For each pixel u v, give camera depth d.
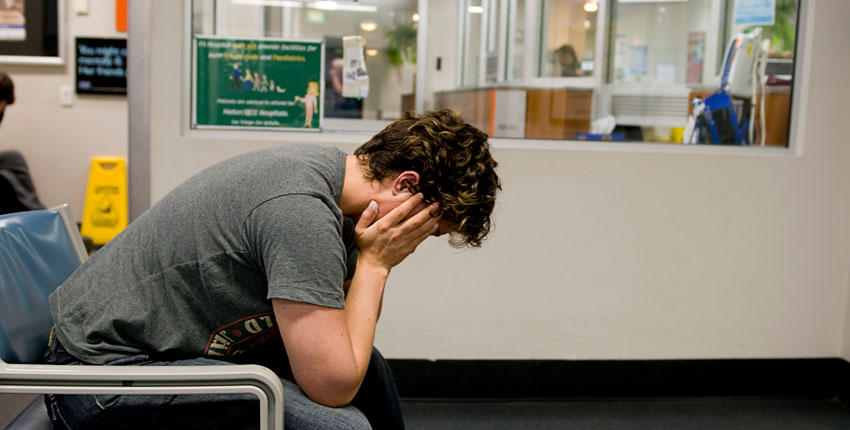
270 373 1.05
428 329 2.50
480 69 2.99
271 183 1.10
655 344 2.57
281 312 1.05
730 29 2.68
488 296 2.50
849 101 2.53
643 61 2.83
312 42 2.49
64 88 4.84
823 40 2.50
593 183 2.48
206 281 1.10
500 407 2.50
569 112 2.67
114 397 1.10
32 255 1.31
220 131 2.43
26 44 4.77
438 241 2.46
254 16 2.44
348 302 1.16
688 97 2.68
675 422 2.40
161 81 2.34
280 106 2.47
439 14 2.89
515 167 2.46
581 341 2.55
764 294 2.58
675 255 2.54
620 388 2.58
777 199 2.54
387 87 2.83
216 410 1.10
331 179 1.15
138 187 2.37
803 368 2.63
